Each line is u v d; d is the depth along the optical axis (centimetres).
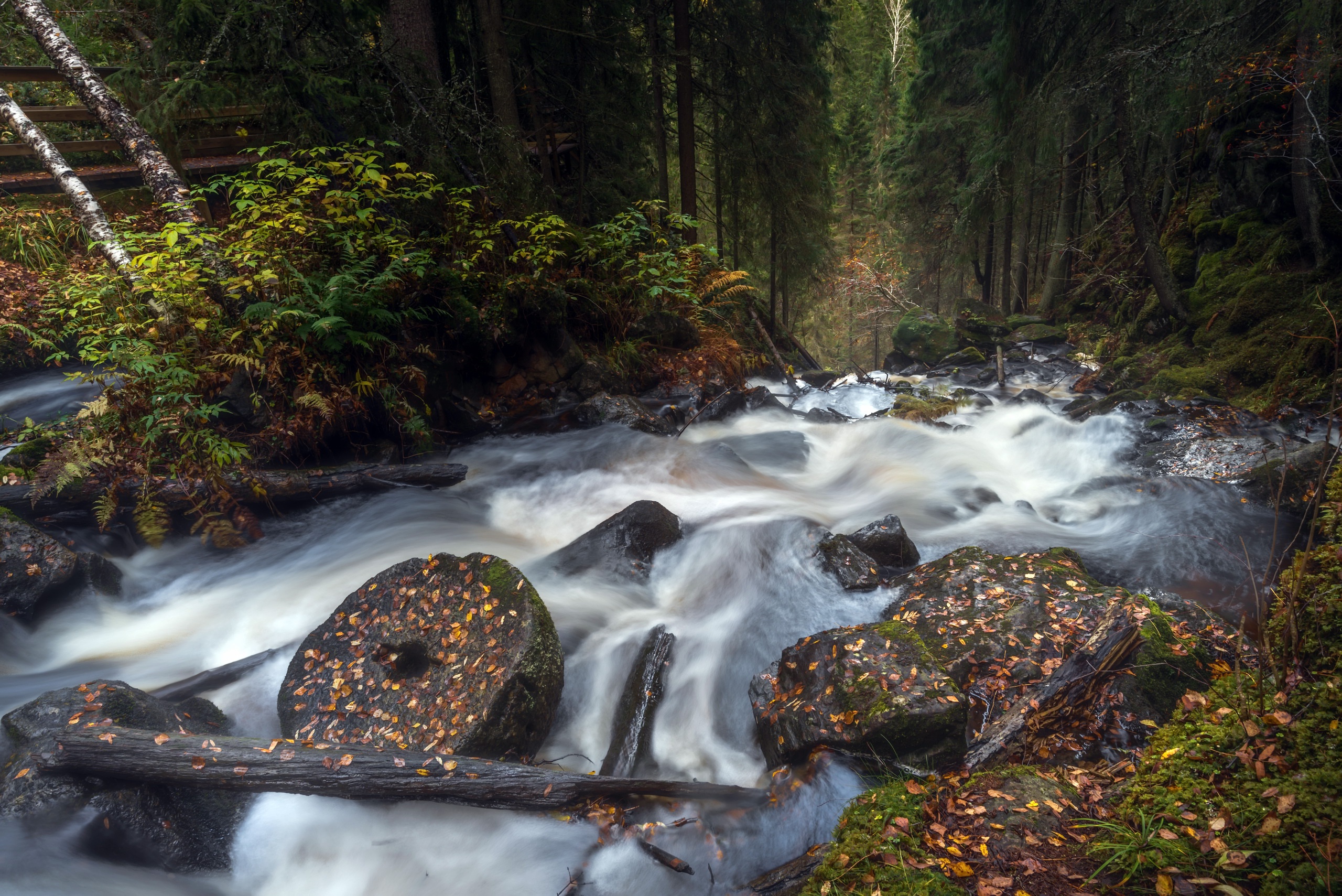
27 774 302
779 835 311
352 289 645
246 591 511
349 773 310
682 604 492
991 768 304
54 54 633
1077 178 1831
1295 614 282
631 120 1689
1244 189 1180
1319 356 835
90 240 771
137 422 550
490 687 361
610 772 367
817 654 373
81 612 471
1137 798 261
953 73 2161
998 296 2920
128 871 286
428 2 1030
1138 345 1296
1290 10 974
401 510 608
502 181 998
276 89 786
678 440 769
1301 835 221
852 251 3183
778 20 1588
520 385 830
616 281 1018
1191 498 589
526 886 298
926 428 896
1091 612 388
